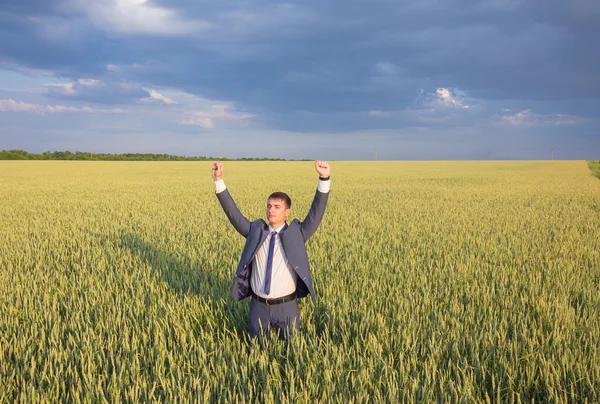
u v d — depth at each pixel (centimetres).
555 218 1345
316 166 402
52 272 689
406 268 694
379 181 3538
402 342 411
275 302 405
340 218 1313
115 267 712
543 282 631
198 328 471
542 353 390
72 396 329
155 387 339
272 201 403
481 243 917
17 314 498
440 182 3391
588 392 339
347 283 621
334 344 413
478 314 488
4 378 354
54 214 1410
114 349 405
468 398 330
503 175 4456
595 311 507
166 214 1418
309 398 323
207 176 4078
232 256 779
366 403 316
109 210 1530
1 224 1191
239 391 334
